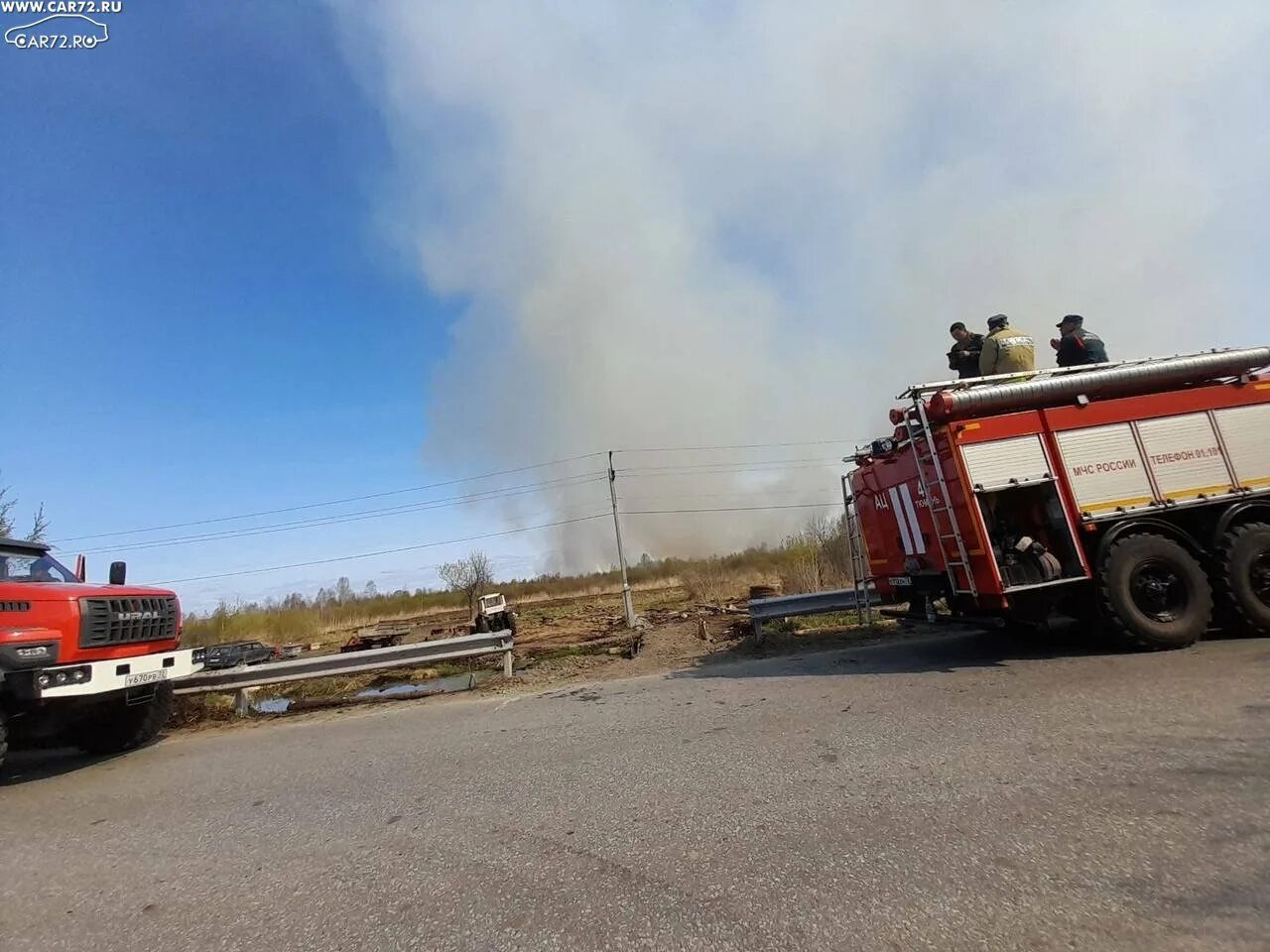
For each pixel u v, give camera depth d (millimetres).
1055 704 5602
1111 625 7172
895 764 4641
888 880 3160
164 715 8242
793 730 5703
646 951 2793
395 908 3346
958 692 6332
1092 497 7473
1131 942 2559
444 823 4422
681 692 7832
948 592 8016
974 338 9516
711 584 23781
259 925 3303
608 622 19062
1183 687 5691
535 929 3035
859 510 10211
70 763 7664
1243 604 7363
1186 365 7848
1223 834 3264
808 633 11344
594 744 5949
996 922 2760
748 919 2949
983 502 7449
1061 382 7602
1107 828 3432
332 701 10141
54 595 6902
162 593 8398
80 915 3564
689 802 4348
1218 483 7723
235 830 4691
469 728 7145
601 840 3916
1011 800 3867
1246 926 2590
